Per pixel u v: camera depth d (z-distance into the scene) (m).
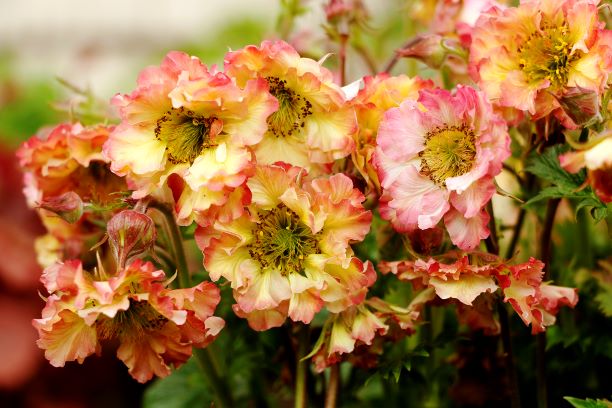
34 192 0.55
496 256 0.49
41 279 0.48
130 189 0.50
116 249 0.48
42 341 0.48
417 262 0.48
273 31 0.62
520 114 0.50
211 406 0.53
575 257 0.56
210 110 0.48
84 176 0.53
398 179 0.49
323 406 0.55
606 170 0.46
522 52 0.50
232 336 0.55
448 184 0.48
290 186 0.48
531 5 0.49
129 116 0.48
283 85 0.49
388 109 0.50
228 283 0.50
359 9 0.57
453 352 0.56
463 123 0.49
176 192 0.48
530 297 0.48
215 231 0.48
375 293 0.53
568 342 0.54
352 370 0.55
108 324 0.49
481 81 0.50
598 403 0.48
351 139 0.49
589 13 0.48
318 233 0.49
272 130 0.49
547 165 0.50
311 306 0.49
